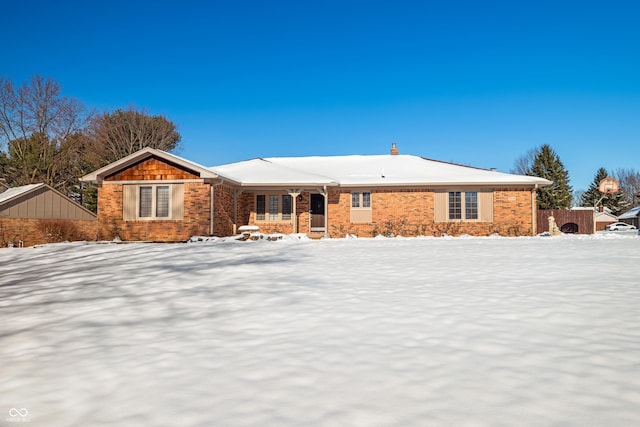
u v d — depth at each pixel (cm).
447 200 2161
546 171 4697
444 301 545
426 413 263
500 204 2136
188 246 1384
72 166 3878
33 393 312
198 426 255
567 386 296
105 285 718
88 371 350
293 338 417
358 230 2205
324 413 267
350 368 337
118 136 4319
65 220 2150
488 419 254
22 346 423
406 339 403
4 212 1905
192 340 423
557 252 1088
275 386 308
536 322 446
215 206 1927
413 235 2166
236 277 754
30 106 3566
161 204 1920
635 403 270
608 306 503
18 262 1103
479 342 389
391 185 2147
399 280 701
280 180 2122
